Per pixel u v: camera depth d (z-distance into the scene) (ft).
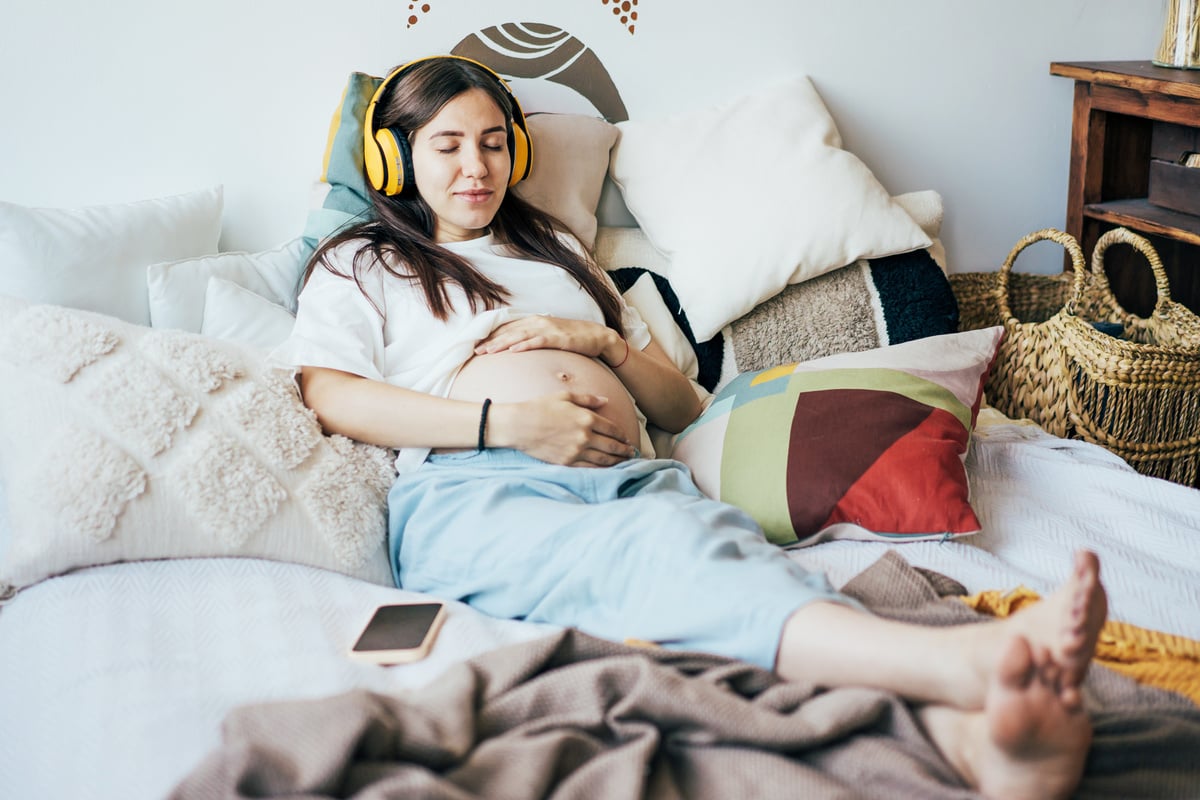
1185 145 7.52
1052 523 5.01
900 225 6.50
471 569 4.57
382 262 5.37
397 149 5.52
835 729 3.28
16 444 4.46
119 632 3.96
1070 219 7.88
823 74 7.23
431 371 5.23
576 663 3.71
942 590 4.27
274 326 5.51
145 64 6.27
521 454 4.95
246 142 6.53
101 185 6.42
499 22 6.63
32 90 6.18
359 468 4.96
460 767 3.21
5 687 3.87
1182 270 8.00
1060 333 6.53
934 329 6.44
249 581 4.39
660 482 4.92
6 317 4.69
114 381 4.57
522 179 6.18
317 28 6.40
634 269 6.58
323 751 3.05
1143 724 3.33
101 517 4.32
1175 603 4.33
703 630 3.81
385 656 3.93
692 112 6.77
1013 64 7.54
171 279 5.50
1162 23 7.29
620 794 3.05
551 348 5.33
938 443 5.01
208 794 2.97
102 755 3.39
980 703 3.27
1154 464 6.48
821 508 4.85
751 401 5.38
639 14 6.79
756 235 6.33
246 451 4.66
